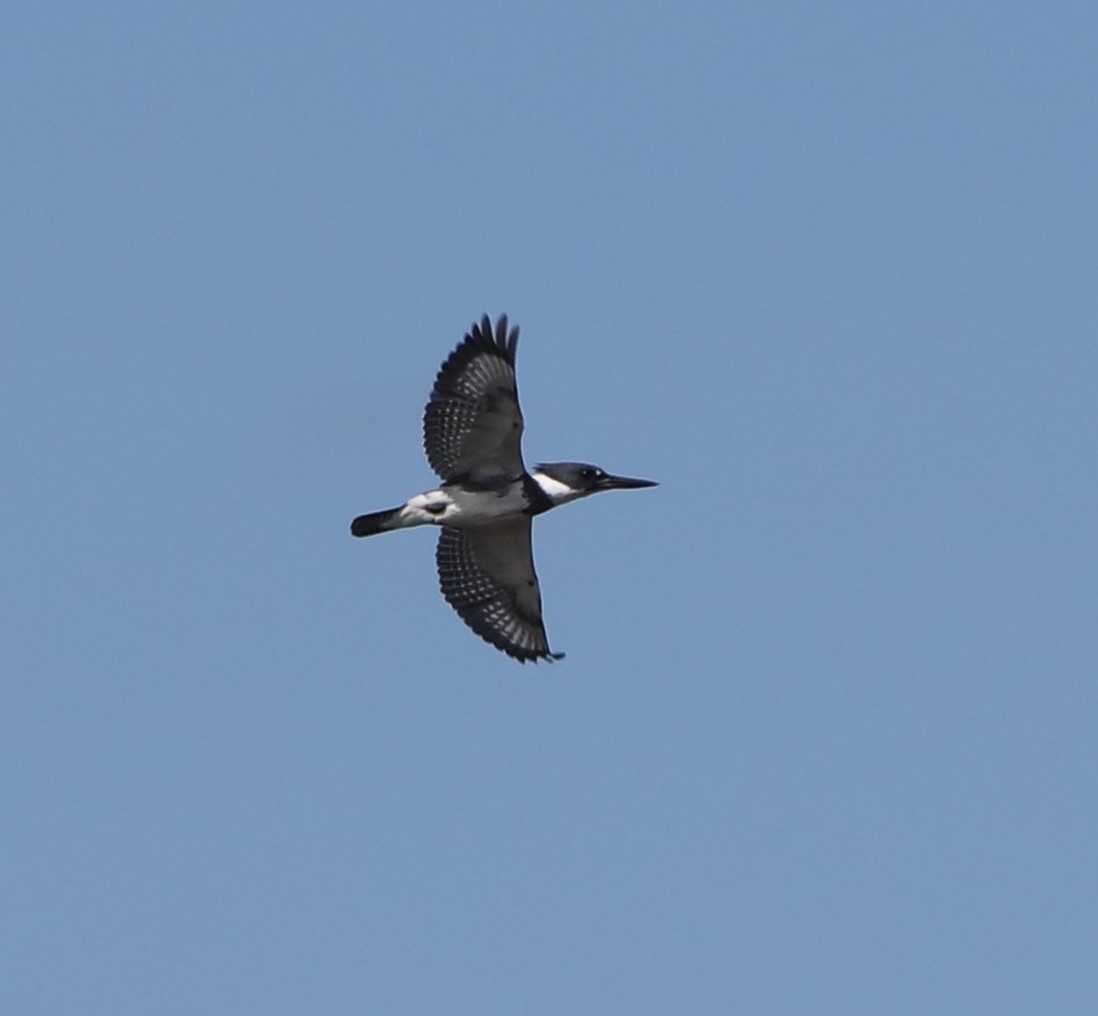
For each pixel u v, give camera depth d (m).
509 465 24.27
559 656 25.91
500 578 25.75
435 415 23.97
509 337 23.44
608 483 24.80
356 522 24.55
